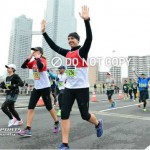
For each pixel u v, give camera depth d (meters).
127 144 5.11
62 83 9.30
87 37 4.34
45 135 5.88
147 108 13.29
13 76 6.90
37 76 5.77
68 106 4.48
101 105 14.96
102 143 5.18
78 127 6.98
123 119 8.73
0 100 19.50
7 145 4.96
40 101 13.80
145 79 11.99
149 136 5.91
